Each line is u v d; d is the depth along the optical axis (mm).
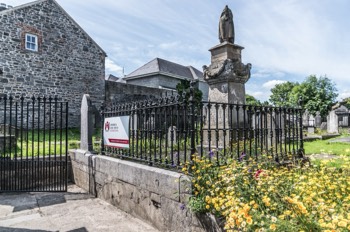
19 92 17344
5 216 4602
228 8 6906
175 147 5598
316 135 14867
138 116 4895
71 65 20188
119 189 4914
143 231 3861
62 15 19797
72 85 20141
